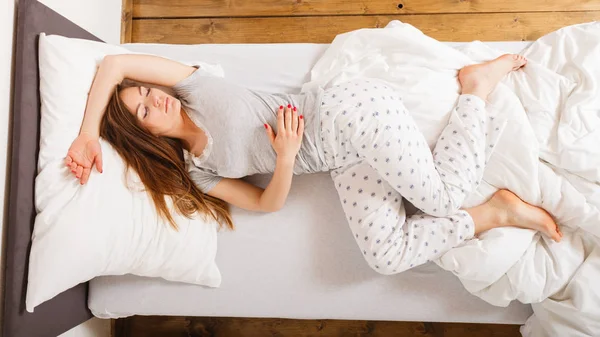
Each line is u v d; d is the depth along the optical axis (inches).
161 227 48.3
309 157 49.6
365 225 47.7
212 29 70.9
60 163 43.6
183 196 50.0
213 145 47.6
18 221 41.4
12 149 41.9
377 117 45.7
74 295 50.0
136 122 46.8
